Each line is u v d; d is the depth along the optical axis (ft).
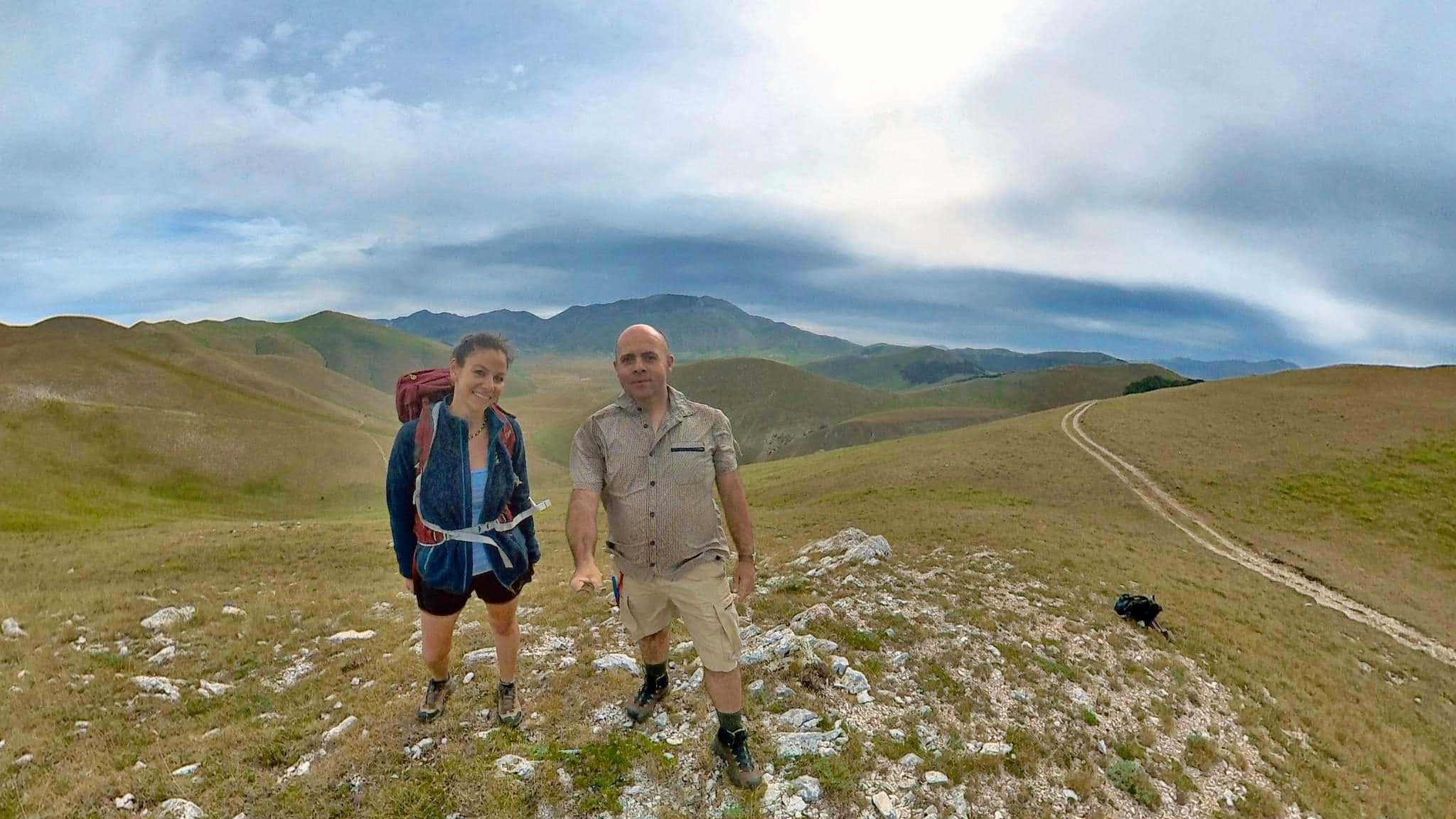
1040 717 29.40
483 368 17.12
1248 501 157.07
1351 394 235.81
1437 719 54.90
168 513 207.00
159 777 21.85
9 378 306.35
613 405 17.03
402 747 20.80
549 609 40.68
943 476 179.32
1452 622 98.94
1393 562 127.13
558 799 18.48
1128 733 30.94
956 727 26.81
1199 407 238.89
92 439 235.61
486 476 18.28
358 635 40.55
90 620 47.70
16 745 26.03
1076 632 43.55
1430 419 197.26
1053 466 184.55
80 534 111.55
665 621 19.11
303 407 416.46
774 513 148.56
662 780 19.48
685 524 16.71
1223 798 28.17
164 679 33.91
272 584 66.23
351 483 268.21
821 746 22.22
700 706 23.36
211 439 262.88
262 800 19.25
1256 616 71.77
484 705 23.27
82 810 20.16
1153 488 167.63
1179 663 42.96
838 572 49.06
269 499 243.40
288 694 30.94
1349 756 38.04
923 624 37.58
